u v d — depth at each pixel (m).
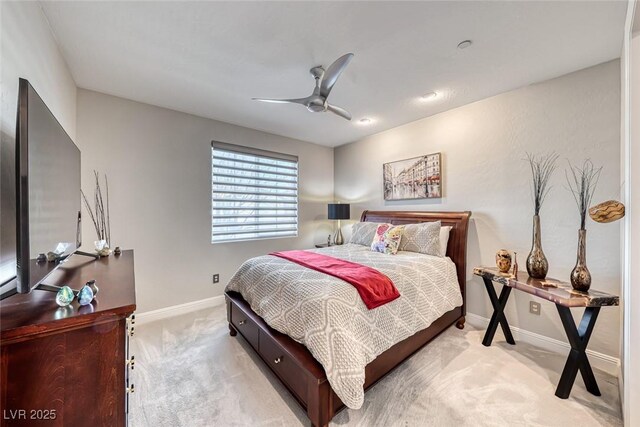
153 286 2.89
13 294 0.89
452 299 2.53
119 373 0.87
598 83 2.07
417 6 1.50
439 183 3.13
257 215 3.82
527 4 1.48
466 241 2.78
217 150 3.41
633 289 1.32
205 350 2.26
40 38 1.47
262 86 2.47
